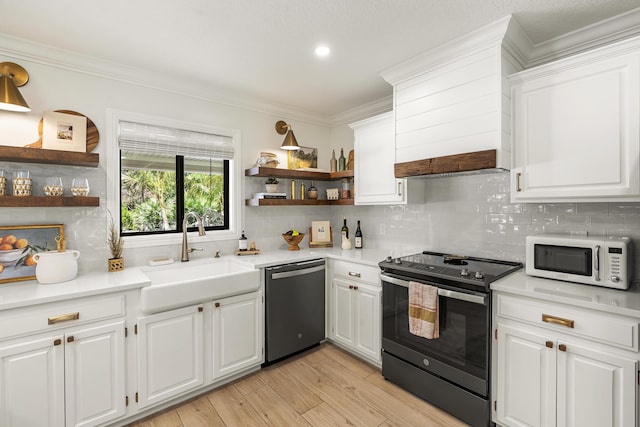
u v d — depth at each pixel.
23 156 1.91
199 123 2.89
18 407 1.64
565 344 1.60
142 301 1.99
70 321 1.77
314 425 1.97
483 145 2.03
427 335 2.07
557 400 1.63
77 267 2.11
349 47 2.21
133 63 2.42
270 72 2.61
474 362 1.92
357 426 1.96
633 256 1.84
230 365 2.42
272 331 2.66
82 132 2.28
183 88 2.77
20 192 1.97
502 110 1.96
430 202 2.89
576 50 2.07
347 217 3.72
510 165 2.05
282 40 2.12
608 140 1.69
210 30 1.99
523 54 2.16
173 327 2.13
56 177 2.09
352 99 3.27
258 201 3.02
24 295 1.71
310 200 3.40
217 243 3.01
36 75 2.14
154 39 2.08
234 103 3.11
